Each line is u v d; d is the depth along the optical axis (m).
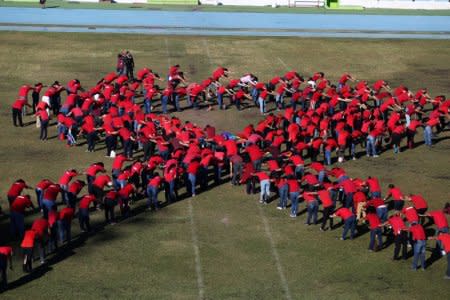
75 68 55.91
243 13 85.81
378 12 90.56
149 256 26.41
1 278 24.59
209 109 46.19
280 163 34.22
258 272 25.36
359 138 38.38
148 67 56.66
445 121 43.66
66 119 38.97
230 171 34.97
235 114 45.44
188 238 27.95
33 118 43.84
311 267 25.83
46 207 27.88
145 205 31.11
